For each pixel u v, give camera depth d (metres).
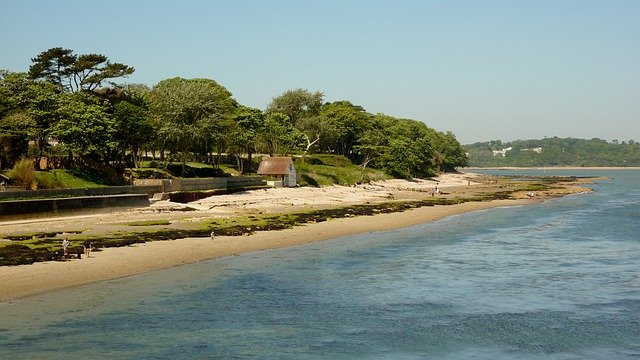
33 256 48.25
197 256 54.44
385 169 197.25
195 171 128.12
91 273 45.28
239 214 85.69
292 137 168.62
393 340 32.75
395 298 41.31
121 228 66.38
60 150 98.06
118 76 112.88
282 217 83.00
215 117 123.50
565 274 49.41
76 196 77.69
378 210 99.75
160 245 57.69
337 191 134.50
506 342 32.62
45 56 113.94
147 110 114.75
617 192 164.88
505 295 42.38
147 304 38.53
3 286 40.44
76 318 35.19
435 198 131.00
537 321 36.28
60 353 29.77
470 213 102.25
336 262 53.97
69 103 98.19
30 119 91.44
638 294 42.69
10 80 98.50
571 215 98.75
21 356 29.22
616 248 62.81
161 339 32.19
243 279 46.31
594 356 30.70
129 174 107.25
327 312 37.75
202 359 29.56
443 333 34.00
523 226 83.06
